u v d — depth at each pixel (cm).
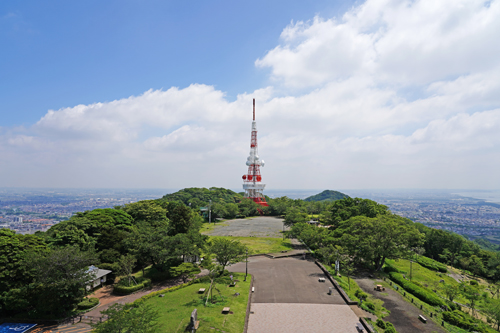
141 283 4550
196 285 4534
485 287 6644
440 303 4294
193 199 16538
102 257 4969
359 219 6644
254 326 3303
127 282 4534
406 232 5800
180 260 5300
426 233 9681
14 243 3797
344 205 10031
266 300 4028
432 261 8044
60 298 3575
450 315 3753
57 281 3541
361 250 5791
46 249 4162
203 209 13088
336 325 3356
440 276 6744
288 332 3183
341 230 6806
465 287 5359
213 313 3453
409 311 3900
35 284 3553
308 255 6794
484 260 8181
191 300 3856
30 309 3728
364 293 4200
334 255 5600
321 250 5975
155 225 7081
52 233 5175
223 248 4734
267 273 5278
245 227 11262
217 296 3988
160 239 5181
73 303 3681
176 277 5062
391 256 5706
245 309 3641
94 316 3603
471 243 9225
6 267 3597
